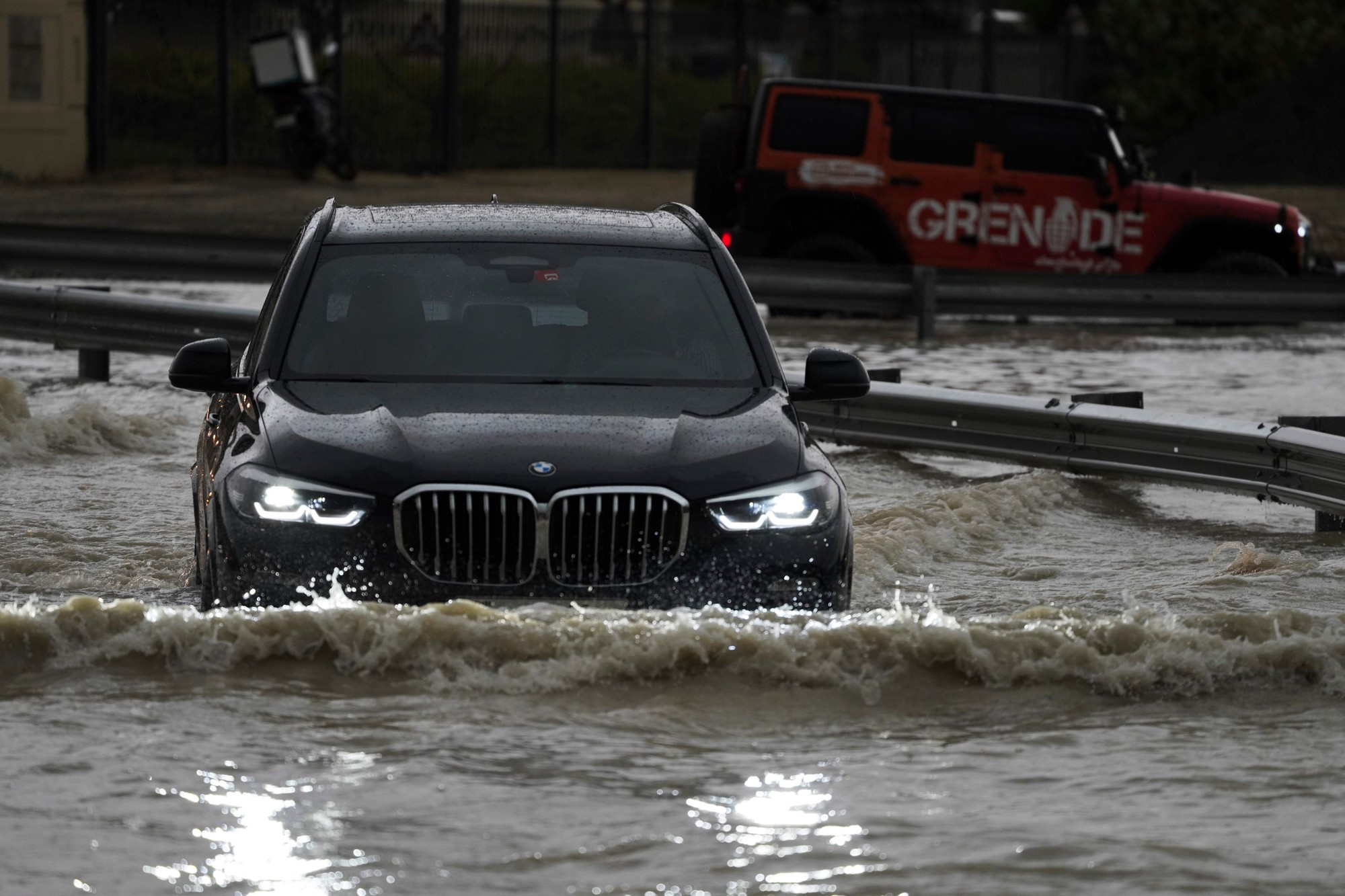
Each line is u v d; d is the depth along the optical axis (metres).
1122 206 64.62
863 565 24.03
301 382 19.77
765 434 18.72
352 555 17.28
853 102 64.00
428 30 125.88
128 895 11.51
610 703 16.14
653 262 21.61
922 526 26.61
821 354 20.97
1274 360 53.97
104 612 17.14
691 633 16.77
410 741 14.91
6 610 17.11
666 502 17.52
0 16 109.94
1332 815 13.57
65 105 111.88
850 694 16.70
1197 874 12.19
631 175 126.56
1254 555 24.88
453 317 20.61
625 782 13.98
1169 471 30.03
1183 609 22.03
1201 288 61.88
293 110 111.69
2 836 12.55
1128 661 17.25
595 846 12.52
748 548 17.66
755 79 134.00
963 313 59.47
